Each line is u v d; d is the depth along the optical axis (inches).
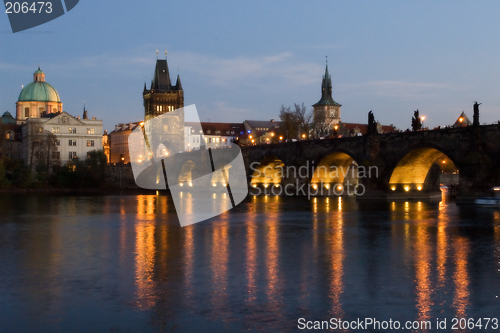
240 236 2400.3
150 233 2532.0
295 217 3287.4
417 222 2930.6
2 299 1331.2
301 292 1384.1
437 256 1876.2
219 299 1325.0
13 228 2783.0
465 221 2957.7
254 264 1734.7
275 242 2212.1
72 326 1143.6
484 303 1286.9
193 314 1215.6
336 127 5821.9
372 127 4945.9
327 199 5128.0
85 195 6530.5
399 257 1859.0
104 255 1914.4
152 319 1184.8
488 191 3927.2
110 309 1250.0
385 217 3238.2
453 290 1401.3
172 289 1417.3
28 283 1487.5
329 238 2326.5
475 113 4028.1
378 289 1413.6
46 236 2443.4
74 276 1569.9
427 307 1259.8
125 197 6008.9
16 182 7765.8
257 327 1138.7
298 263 1750.7
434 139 4352.9
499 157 3892.7
